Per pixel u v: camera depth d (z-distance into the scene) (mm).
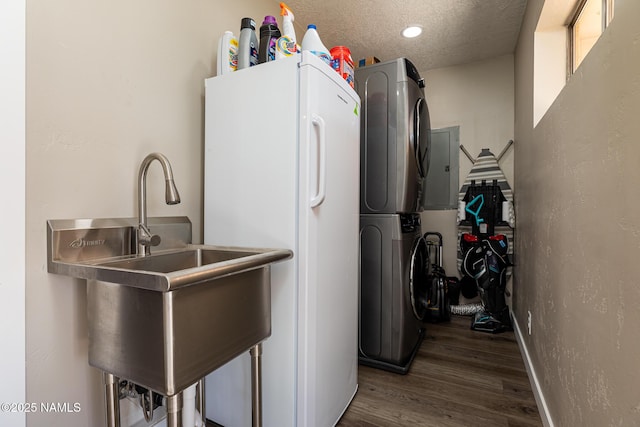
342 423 1474
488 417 1519
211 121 1426
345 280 1536
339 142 1436
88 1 1088
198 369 836
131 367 837
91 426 1101
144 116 1277
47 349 989
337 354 1461
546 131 1553
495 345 2334
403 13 2262
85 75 1081
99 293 904
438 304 2773
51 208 998
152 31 1306
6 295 899
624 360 756
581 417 1035
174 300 768
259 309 1074
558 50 1850
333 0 2109
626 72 753
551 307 1438
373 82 2049
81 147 1073
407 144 1953
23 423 932
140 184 1112
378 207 2033
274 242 1262
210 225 1427
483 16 2299
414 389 1758
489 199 2869
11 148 901
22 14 913
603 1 1233
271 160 1269
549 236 1491
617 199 799
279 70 1248
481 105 3066
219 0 1649
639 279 689
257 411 1133
